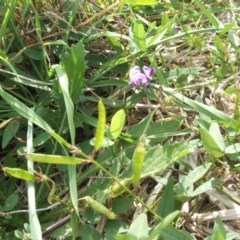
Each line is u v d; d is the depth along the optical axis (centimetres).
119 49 23
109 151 19
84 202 18
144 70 20
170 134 20
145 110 22
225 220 19
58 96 20
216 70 23
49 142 20
